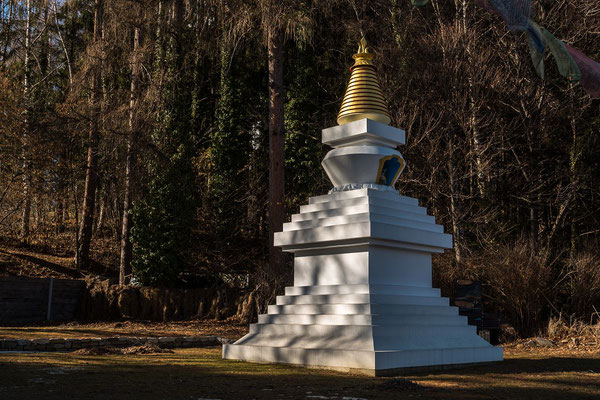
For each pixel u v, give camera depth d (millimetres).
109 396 5414
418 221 10398
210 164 30453
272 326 9891
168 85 28484
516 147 24016
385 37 27031
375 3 28312
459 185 22891
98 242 34375
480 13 24516
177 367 8383
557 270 18672
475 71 22375
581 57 8469
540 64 8227
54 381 6445
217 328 19016
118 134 25109
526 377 7746
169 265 24000
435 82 23047
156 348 11688
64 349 11852
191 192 26422
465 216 22047
